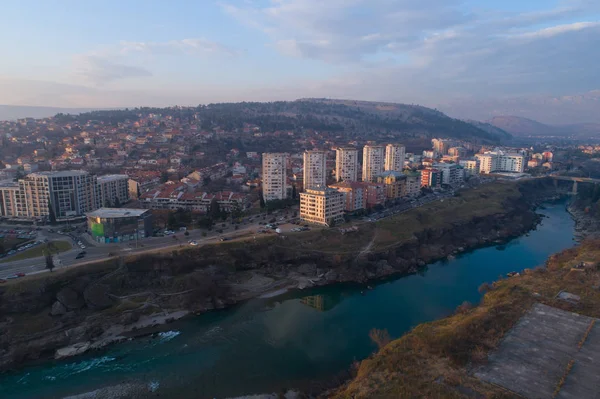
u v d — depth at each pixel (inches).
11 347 5039.4
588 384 3196.4
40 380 4574.3
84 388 4431.6
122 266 6481.3
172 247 7224.4
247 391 4362.7
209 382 4517.7
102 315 5777.6
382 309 6368.1
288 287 7165.4
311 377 4589.1
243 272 7391.7
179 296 6368.1
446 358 3629.4
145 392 4362.7
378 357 3838.6
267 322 5930.1
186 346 5260.8
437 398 3088.1
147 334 5546.3
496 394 3093.0
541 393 3107.8
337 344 5300.2
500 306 4549.7
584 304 4549.7
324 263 7815.0
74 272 6087.6
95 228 7534.5
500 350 3703.3
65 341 5260.8
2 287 5556.1
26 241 7578.7
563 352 3644.2
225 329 5713.6
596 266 5634.8
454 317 4527.6
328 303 6609.3
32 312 5565.9
